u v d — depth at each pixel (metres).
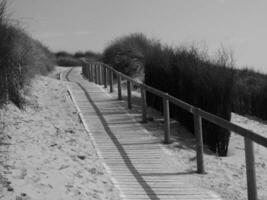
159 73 13.45
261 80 22.44
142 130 10.64
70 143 8.75
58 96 13.47
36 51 17.25
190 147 9.77
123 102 14.09
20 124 8.98
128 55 22.30
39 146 7.86
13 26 9.99
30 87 12.90
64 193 6.07
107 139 9.64
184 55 12.68
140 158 8.51
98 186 6.73
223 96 10.83
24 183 6.05
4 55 8.84
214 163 8.84
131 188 6.93
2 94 9.11
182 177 7.61
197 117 7.91
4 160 6.73
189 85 11.55
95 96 14.84
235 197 6.83
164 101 9.72
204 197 6.71
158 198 6.59
